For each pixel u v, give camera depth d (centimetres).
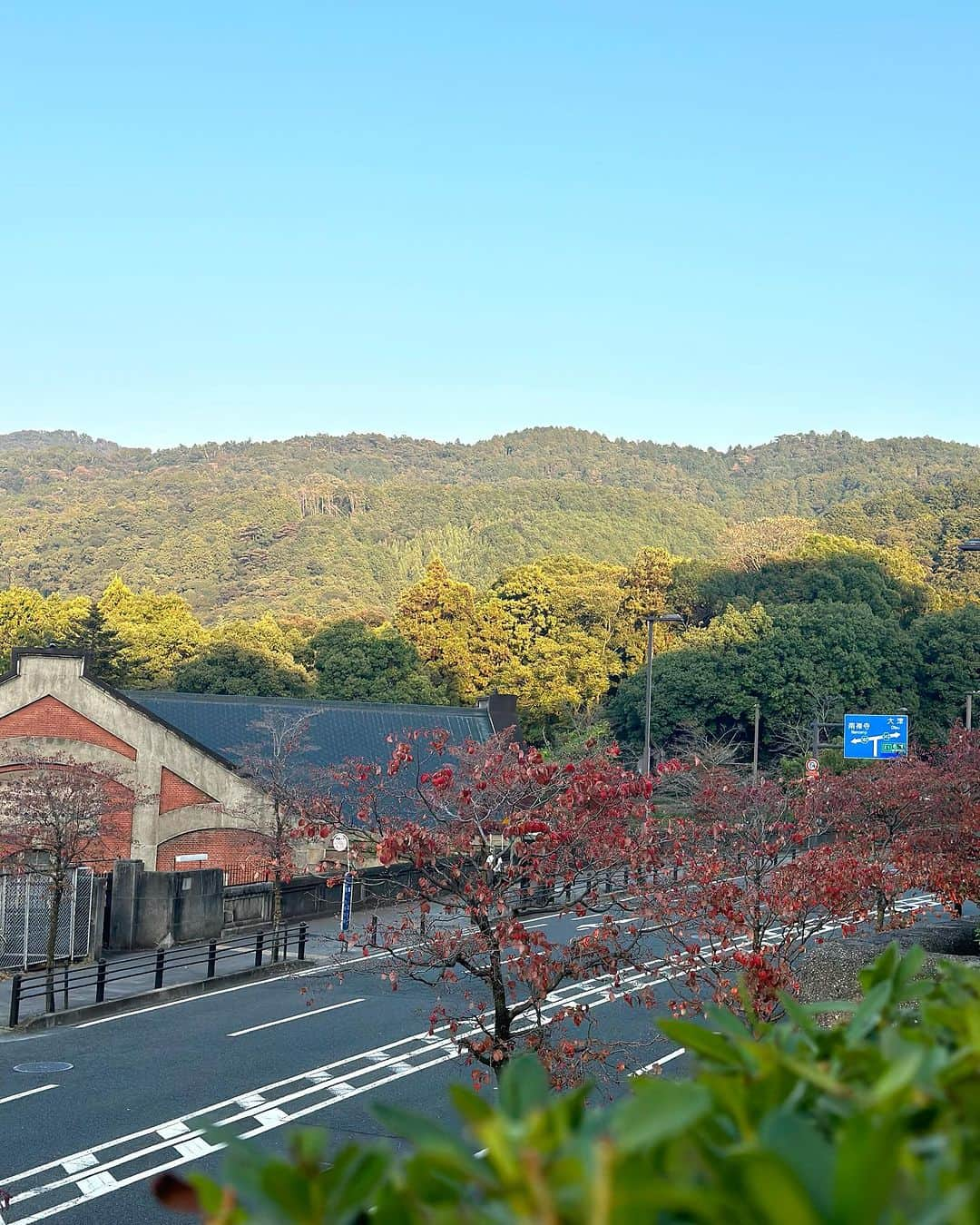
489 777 1772
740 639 8731
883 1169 204
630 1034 2420
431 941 1694
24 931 3247
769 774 7069
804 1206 197
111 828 3497
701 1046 331
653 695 8588
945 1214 195
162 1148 1766
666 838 2088
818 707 8225
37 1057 2314
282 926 3838
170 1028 2597
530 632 9981
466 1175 250
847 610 9006
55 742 4284
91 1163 1698
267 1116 1930
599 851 1705
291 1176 243
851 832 3222
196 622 10131
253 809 4234
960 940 2875
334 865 2053
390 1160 250
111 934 3534
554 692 9419
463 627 9744
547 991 1627
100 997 2797
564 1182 212
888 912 3092
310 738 5181
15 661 4319
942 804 3269
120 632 9281
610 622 10188
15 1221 1490
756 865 1969
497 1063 1536
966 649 8894
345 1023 2639
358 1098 2041
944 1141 251
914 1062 272
